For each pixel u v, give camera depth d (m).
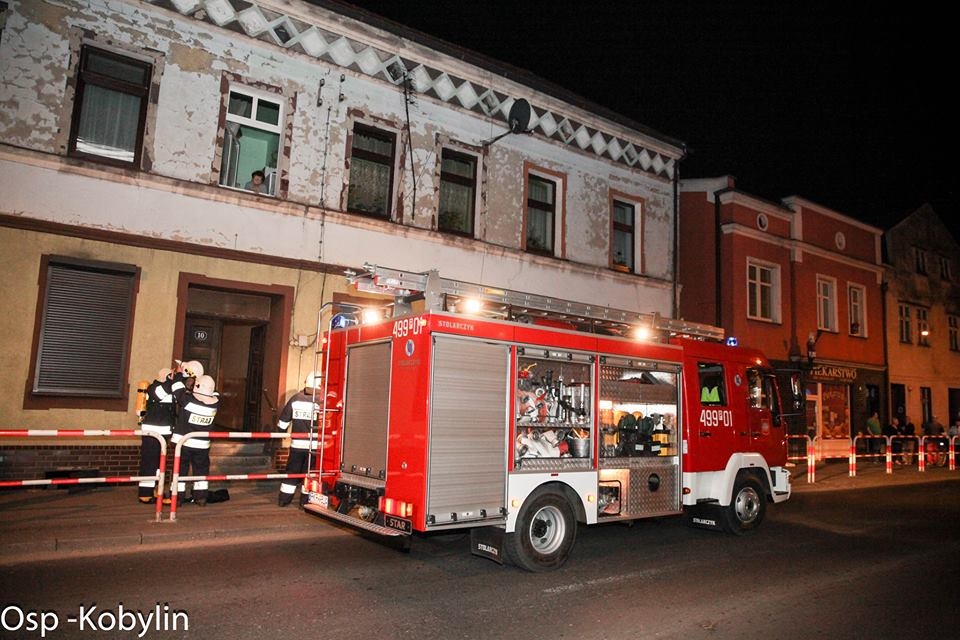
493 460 6.54
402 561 7.07
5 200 9.47
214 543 7.44
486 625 5.20
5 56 9.56
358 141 12.83
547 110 15.60
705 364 9.02
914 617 5.67
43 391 9.73
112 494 9.61
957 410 27.88
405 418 6.38
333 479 7.44
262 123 11.78
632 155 17.39
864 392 23.48
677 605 5.85
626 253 17.39
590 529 9.38
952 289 28.34
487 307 7.16
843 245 23.48
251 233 11.37
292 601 5.58
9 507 8.37
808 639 5.09
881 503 12.59
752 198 19.89
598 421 7.51
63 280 9.96
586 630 5.16
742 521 9.08
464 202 14.29
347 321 7.81
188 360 11.86
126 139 10.58
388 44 12.91
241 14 11.44
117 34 10.38
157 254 10.61
